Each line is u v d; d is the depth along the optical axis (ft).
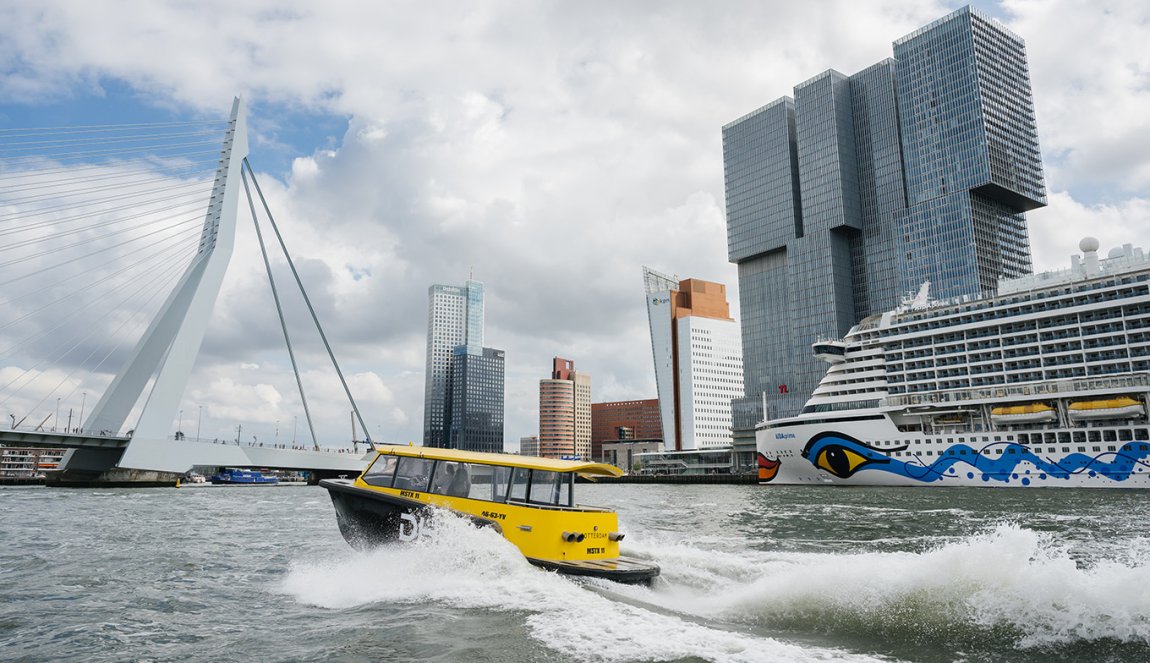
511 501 49.39
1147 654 27.04
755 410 629.10
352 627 34.65
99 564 60.34
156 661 30.42
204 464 279.90
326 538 82.84
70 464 293.02
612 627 32.37
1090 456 246.47
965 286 514.27
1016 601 32.96
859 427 295.89
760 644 29.07
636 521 115.24
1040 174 548.72
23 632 35.83
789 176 643.45
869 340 325.83
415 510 48.93
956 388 294.25
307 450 321.52
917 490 246.06
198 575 53.93
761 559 56.13
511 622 33.94
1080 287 279.08
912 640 30.17
